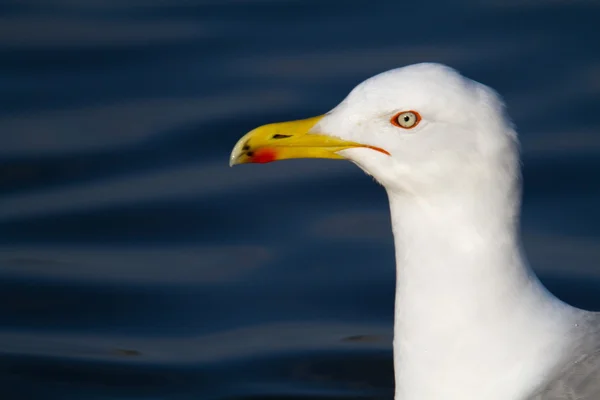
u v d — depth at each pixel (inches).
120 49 793.6
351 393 521.7
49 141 707.4
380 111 386.6
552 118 699.4
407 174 384.5
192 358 548.7
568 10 805.9
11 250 625.6
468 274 381.1
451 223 381.7
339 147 396.8
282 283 596.7
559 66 742.5
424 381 391.5
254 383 529.7
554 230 620.1
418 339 390.3
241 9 842.2
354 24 807.7
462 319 382.6
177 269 610.2
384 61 756.0
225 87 744.3
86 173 683.4
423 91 379.2
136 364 544.1
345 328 565.9
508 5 817.5
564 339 382.6
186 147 698.2
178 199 660.1
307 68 757.3
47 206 658.8
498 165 376.5
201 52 786.2
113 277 605.9
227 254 618.8
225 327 569.9
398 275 398.0
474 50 762.8
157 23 828.0
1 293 595.5
